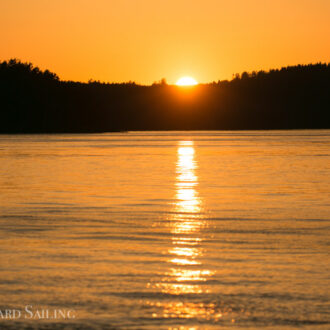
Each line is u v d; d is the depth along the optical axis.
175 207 59.94
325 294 29.67
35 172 105.06
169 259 36.41
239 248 39.66
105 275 32.81
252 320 26.55
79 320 26.53
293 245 40.56
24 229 46.81
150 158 145.62
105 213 55.75
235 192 73.25
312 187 78.75
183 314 27.23
